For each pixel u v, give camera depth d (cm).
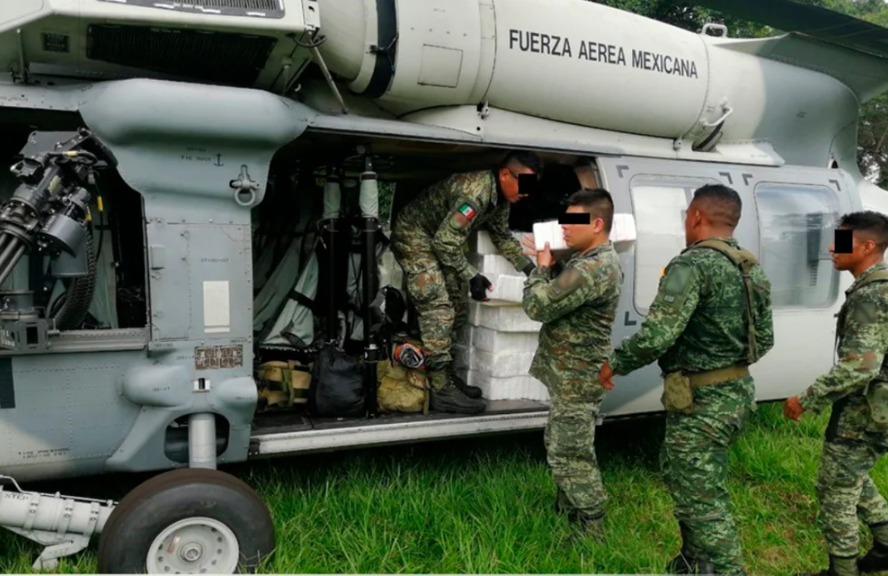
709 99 413
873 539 313
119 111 258
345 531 303
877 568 313
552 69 357
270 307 391
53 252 247
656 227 388
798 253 432
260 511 261
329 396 335
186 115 265
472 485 355
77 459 275
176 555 250
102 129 262
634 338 263
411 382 363
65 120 297
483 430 355
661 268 390
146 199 272
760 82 438
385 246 391
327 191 356
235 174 283
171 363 277
